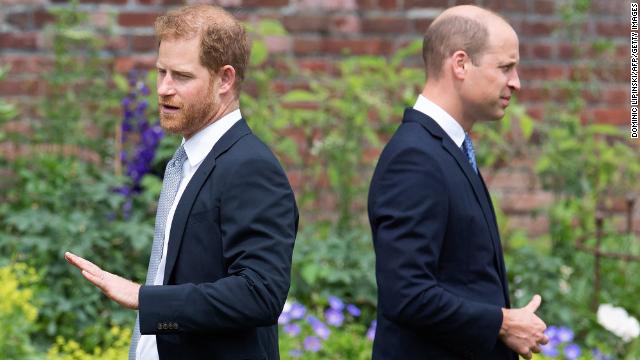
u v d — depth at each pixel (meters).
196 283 10.28
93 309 18.59
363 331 19.70
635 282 21.53
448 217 11.25
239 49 10.62
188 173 10.76
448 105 11.77
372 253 20.53
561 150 22.36
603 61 23.91
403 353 11.49
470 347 11.20
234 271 10.08
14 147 21.92
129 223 19.67
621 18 24.25
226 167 10.34
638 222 23.94
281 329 18.28
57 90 21.56
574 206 22.22
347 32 23.64
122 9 22.94
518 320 11.21
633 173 23.36
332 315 18.30
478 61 11.61
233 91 10.71
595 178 22.78
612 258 21.83
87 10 22.83
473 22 11.67
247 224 10.12
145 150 21.14
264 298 9.97
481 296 11.34
